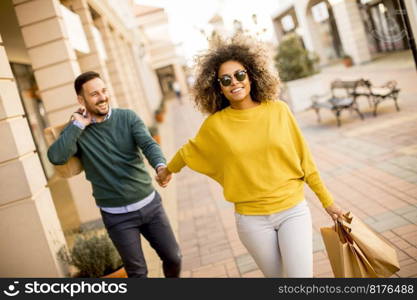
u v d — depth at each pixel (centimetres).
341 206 481
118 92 1266
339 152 710
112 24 1456
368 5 1698
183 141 1320
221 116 246
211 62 259
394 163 576
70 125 285
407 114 832
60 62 648
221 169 246
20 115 405
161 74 5397
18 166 379
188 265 435
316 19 2156
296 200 236
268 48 257
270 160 233
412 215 412
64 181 1147
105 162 290
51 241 395
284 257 233
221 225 528
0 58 392
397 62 1683
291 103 1252
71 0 865
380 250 237
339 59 2612
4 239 384
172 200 704
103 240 395
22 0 634
